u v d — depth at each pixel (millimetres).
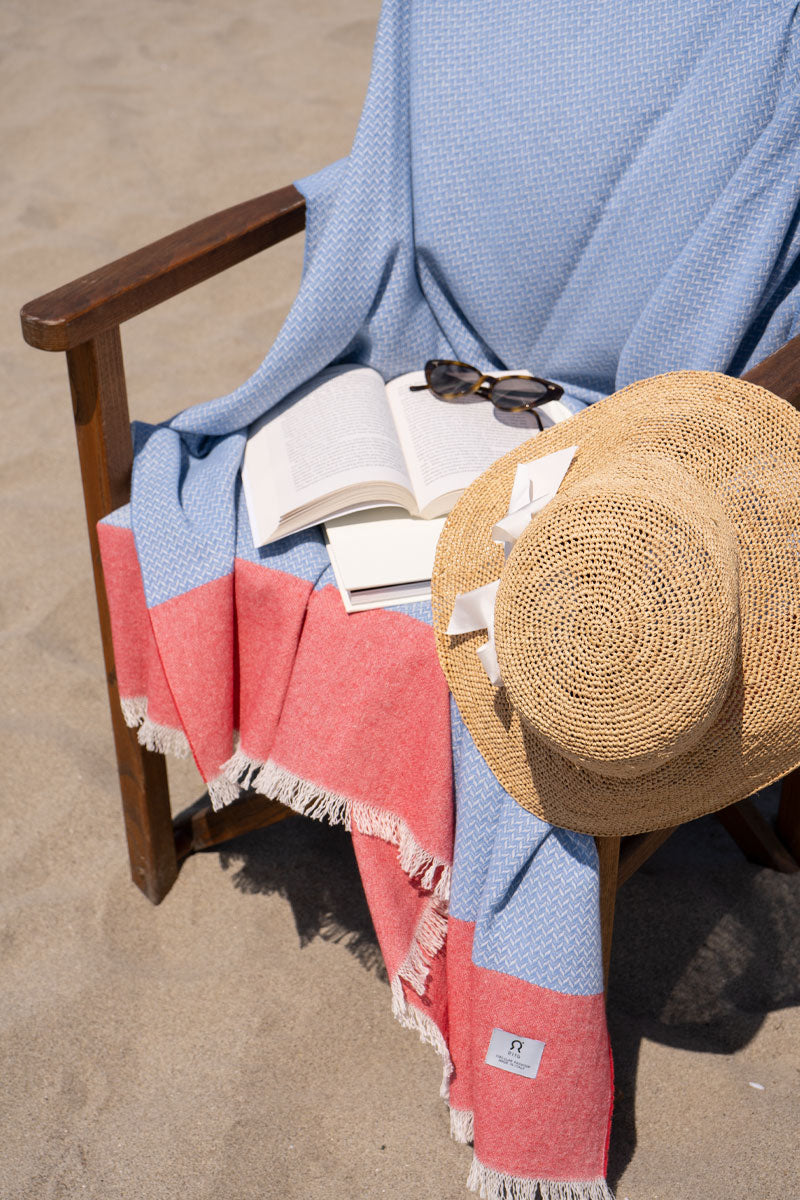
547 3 1551
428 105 1623
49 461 2525
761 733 1092
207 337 2854
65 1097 1477
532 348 1693
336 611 1338
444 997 1399
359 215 1601
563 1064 1250
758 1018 1546
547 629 1006
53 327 1318
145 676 1542
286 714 1378
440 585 1245
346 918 1702
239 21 4246
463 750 1266
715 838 1801
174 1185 1385
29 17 4285
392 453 1442
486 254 1634
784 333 1476
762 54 1396
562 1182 1319
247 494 1469
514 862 1207
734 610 979
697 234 1452
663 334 1504
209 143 3549
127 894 1729
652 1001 1573
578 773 1147
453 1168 1401
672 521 976
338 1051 1531
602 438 1210
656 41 1469
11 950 1646
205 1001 1588
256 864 1780
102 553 1491
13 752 1922
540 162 1562
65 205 3301
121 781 1650
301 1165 1404
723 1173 1378
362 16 4305
